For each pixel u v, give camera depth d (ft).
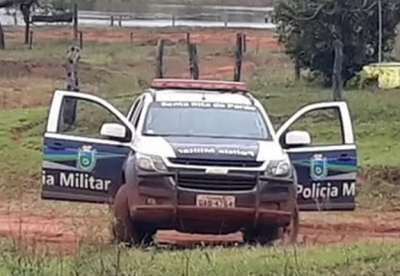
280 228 60.95
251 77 203.72
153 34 339.36
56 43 308.40
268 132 64.08
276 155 60.59
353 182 65.05
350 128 66.13
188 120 63.98
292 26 187.62
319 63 186.39
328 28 183.83
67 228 70.44
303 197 64.69
